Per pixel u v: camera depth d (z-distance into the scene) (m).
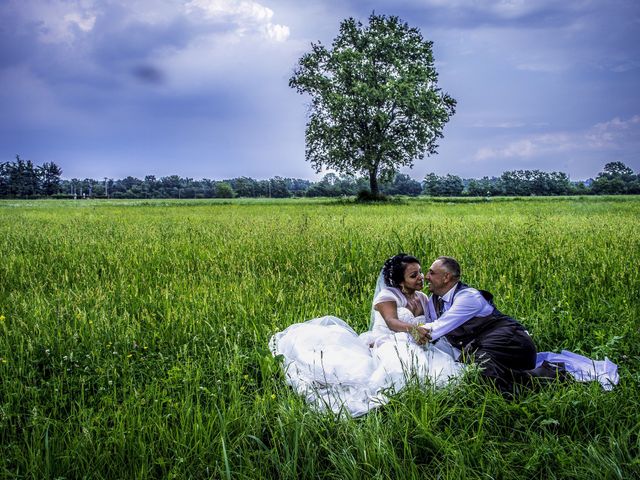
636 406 3.68
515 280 7.37
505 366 4.20
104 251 10.52
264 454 3.29
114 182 188.25
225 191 148.50
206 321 5.45
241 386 4.25
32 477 3.06
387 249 9.30
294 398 3.94
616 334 5.22
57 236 13.40
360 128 50.50
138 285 7.27
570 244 9.58
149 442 3.38
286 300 6.45
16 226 17.33
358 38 50.09
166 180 178.88
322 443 3.32
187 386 4.12
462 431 3.42
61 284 7.71
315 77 49.47
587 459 3.11
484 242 10.27
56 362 4.62
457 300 4.50
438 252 9.14
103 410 3.69
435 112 47.31
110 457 3.21
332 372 4.13
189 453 3.22
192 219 21.11
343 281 7.69
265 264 9.04
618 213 22.72
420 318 4.80
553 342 5.30
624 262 7.82
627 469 3.05
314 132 50.50
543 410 3.67
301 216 21.17
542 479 3.08
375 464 3.14
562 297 6.19
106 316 5.53
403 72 49.28
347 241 9.87
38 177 147.62
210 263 9.16
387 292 4.78
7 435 3.59
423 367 4.11
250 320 5.68
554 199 55.16
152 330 5.37
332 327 4.80
